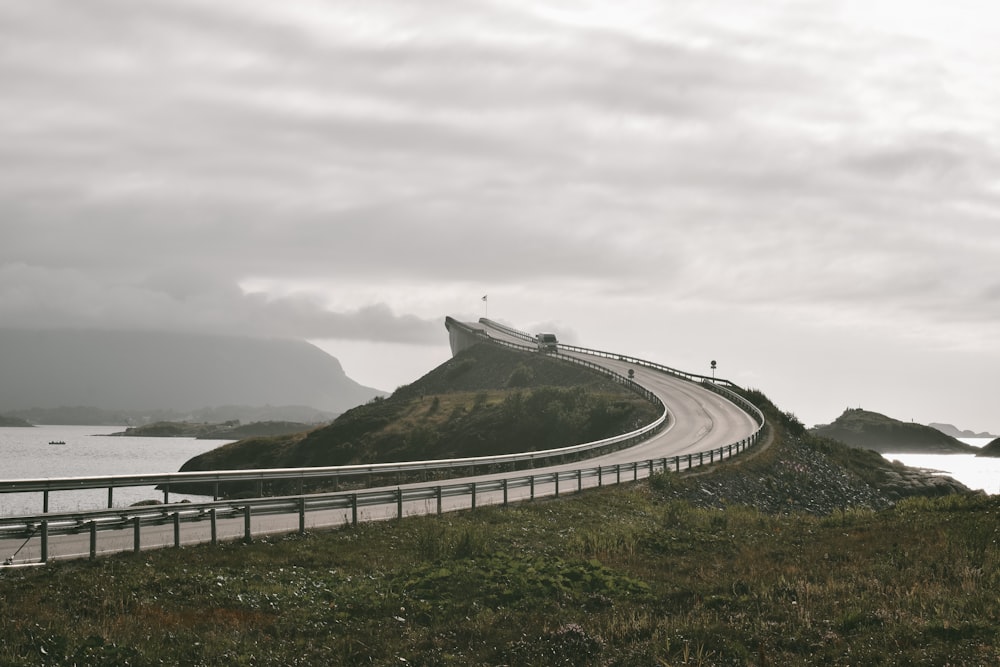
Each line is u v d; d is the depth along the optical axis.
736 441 65.75
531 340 151.12
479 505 33.66
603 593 19.72
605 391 93.50
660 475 44.34
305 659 14.89
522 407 86.50
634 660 14.48
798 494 55.56
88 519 21.05
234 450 93.69
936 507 33.50
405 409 98.00
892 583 19.58
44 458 141.25
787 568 22.02
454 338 173.25
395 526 27.77
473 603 18.58
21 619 15.76
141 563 20.56
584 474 45.28
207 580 19.64
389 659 14.91
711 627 15.90
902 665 13.45
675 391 96.25
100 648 14.13
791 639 15.19
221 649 15.12
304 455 89.19
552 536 28.53
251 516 26.69
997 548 23.50
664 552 26.67
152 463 128.62
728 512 37.88
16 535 19.73
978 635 14.77
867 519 32.62
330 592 19.39
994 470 150.75
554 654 14.92
